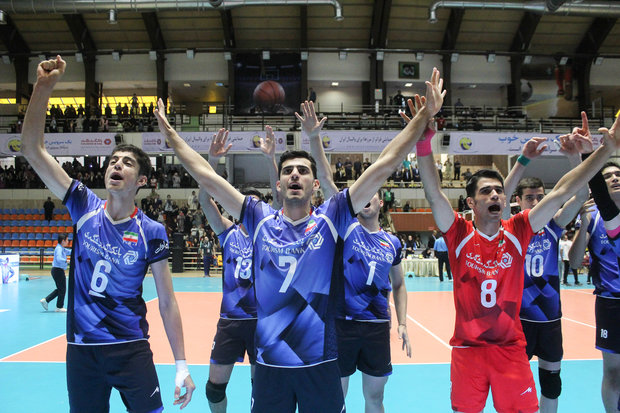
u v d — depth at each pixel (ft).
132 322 8.17
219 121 81.15
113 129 76.84
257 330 7.25
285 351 6.95
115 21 66.69
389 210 75.10
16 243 68.08
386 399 14.21
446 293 41.14
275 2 66.08
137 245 8.32
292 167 7.39
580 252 12.16
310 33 81.66
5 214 73.31
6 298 37.11
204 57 84.12
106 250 8.17
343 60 84.43
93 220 8.38
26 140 8.02
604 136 8.46
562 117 85.20
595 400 14.02
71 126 75.15
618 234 10.91
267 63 82.58
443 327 25.80
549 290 11.28
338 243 7.38
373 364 10.66
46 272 60.29
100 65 83.66
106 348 7.90
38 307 32.58
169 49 81.30
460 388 8.55
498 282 8.64
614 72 86.74
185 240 67.72
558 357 11.16
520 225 8.93
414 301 35.94
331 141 64.49
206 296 38.70
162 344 21.83
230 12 76.74
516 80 84.48
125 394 8.00
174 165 83.51
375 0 75.25
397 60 84.58
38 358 19.03
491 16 78.95
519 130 75.92
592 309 31.78
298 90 82.43
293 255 7.11
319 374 6.95
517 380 8.29
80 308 8.05
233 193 7.75
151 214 68.54
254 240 7.50
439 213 8.76
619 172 11.19
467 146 65.51
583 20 80.33
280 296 7.07
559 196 8.59
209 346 21.18
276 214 7.63
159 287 8.59
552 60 84.89
